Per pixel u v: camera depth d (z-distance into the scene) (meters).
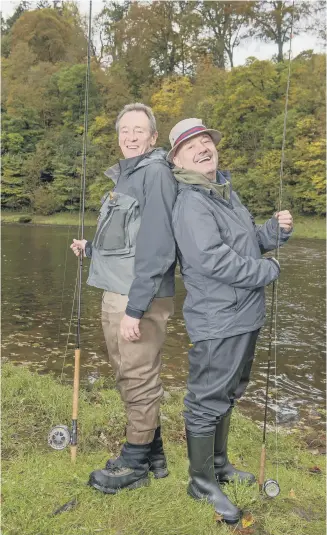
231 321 2.01
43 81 45.22
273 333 7.37
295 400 4.74
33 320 7.73
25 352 5.92
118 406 3.44
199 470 2.13
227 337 2.01
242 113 36.06
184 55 50.47
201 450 2.11
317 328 7.69
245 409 4.46
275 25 41.59
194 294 2.05
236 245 2.06
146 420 2.18
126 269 2.14
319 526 2.10
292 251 19.47
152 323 2.14
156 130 2.24
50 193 37.44
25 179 39.38
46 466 2.45
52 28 54.75
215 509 2.08
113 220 2.14
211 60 48.75
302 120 32.75
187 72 50.44
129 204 2.11
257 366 5.79
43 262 15.02
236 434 3.38
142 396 2.16
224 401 2.09
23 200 39.09
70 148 38.12
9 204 39.06
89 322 7.62
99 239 2.19
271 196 32.03
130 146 2.17
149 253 2.01
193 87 43.16
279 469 2.83
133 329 2.04
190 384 2.13
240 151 35.66
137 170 2.11
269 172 31.88
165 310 2.17
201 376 2.07
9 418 3.04
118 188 2.17
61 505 2.11
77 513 2.06
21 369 4.33
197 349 2.07
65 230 28.08
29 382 3.72
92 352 5.95
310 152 30.94
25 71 48.34
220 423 2.23
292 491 2.39
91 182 33.34
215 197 2.07
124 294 2.15
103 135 38.00
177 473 2.42
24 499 2.12
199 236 1.96
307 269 14.62
